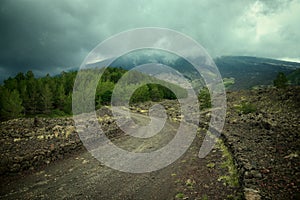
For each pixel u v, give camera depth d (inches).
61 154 603.2
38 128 887.1
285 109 1142.3
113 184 407.5
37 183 421.7
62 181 428.8
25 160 502.9
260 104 1434.5
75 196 361.4
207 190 356.8
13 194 375.2
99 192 374.6
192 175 430.3
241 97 1855.3
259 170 370.3
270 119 887.1
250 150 495.2
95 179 434.6
